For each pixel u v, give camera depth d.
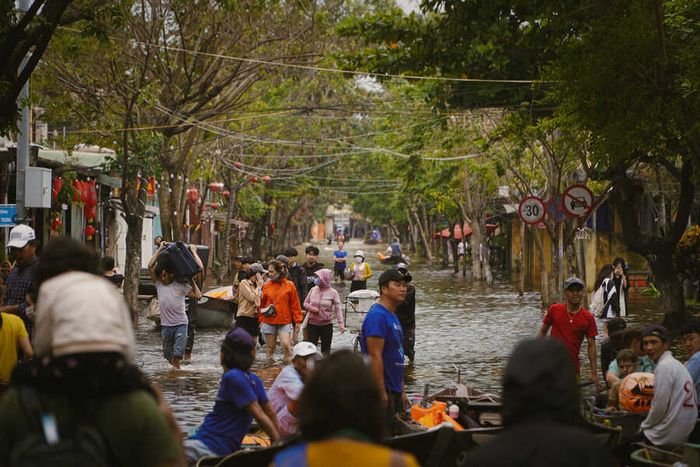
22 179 28.39
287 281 27.97
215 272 77.06
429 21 34.81
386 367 14.75
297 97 65.38
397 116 59.50
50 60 41.25
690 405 13.32
